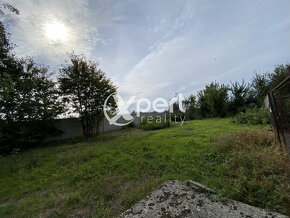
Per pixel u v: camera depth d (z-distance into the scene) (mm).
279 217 1022
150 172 2184
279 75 8727
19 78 4953
